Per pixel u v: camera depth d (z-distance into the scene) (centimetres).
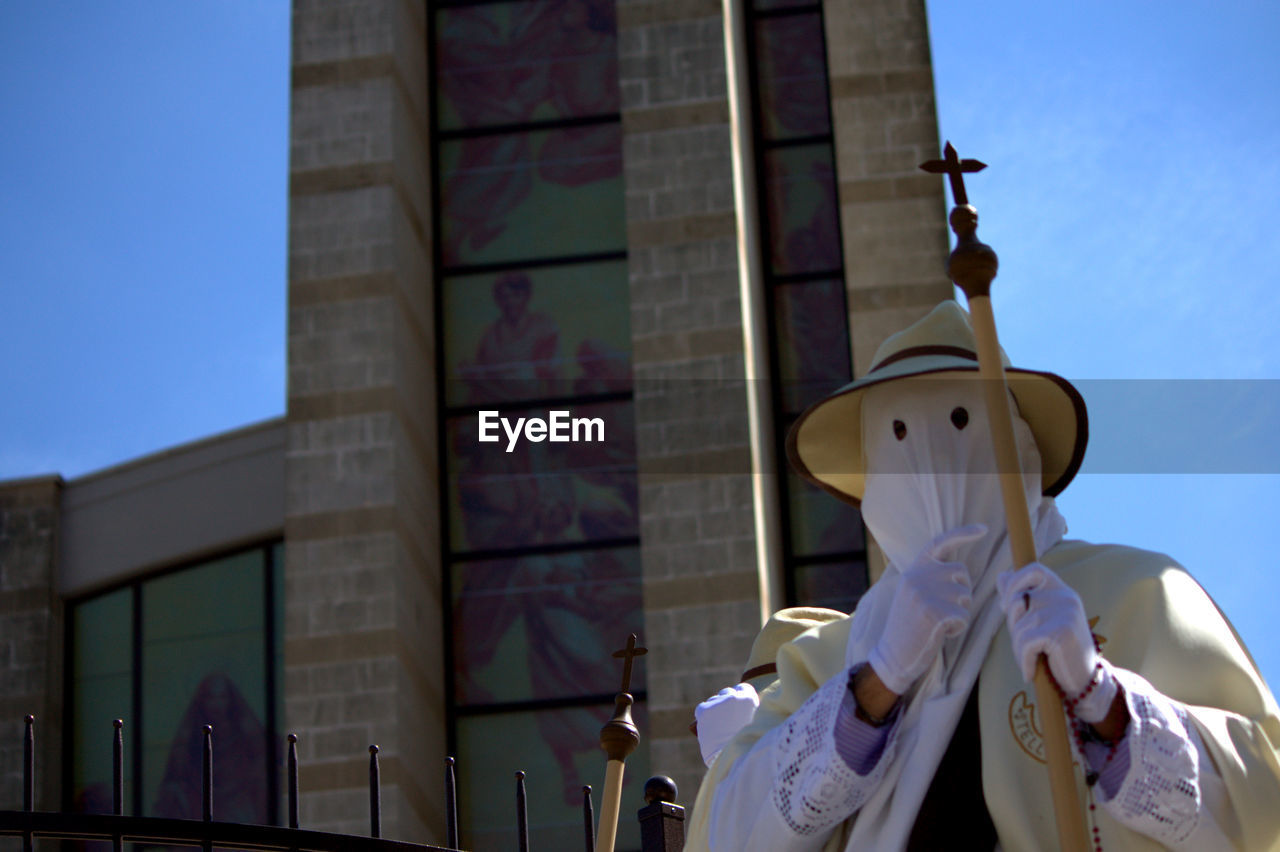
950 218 328
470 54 1898
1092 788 301
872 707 313
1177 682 320
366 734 1571
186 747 1816
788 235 1844
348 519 1638
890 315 1745
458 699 1692
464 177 1861
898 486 356
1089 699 293
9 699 1859
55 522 1928
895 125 1820
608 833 428
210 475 1912
